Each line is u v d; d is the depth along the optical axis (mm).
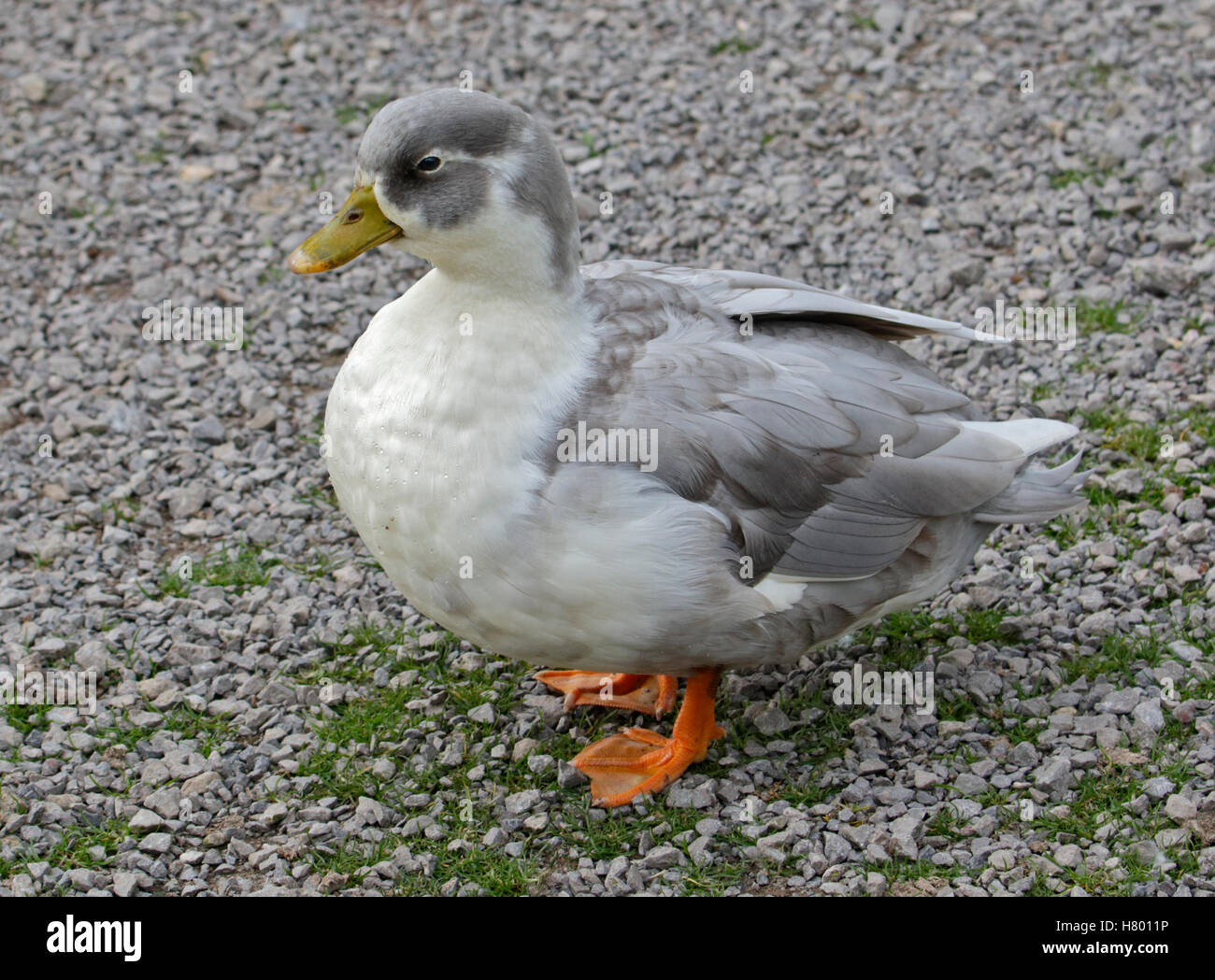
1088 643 4758
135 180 7082
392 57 7910
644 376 3955
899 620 4867
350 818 4211
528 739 4484
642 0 8312
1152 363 5875
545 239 3848
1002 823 4141
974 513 4375
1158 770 4270
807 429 4027
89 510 5332
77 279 6555
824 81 7691
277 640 4824
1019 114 7250
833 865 3992
